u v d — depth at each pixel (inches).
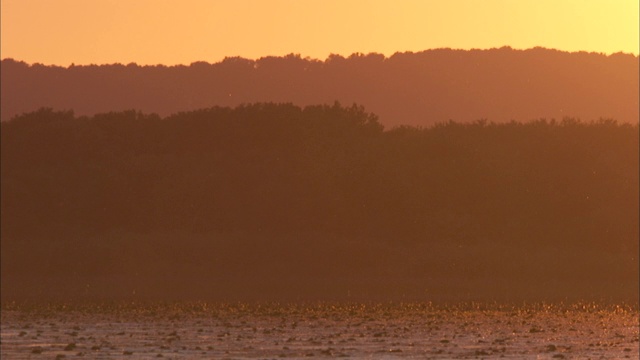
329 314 7849.4
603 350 5511.8
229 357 5132.9
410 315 7790.4
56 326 6717.5
